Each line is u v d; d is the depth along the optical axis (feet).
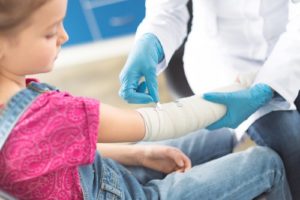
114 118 2.82
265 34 3.92
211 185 3.08
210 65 4.22
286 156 3.48
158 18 4.10
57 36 2.49
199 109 3.22
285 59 3.54
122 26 9.87
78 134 2.49
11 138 2.33
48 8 2.31
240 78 3.72
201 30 4.22
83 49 9.88
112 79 9.07
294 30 3.65
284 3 3.81
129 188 3.12
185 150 3.76
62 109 2.46
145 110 3.06
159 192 3.12
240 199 3.10
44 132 2.38
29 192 2.52
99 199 2.87
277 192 3.28
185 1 4.26
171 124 3.05
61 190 2.63
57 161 2.43
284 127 3.51
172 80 4.69
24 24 2.28
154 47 3.77
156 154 3.53
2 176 2.40
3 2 2.19
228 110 3.35
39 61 2.43
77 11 9.42
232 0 3.78
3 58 2.38
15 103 2.37
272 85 3.45
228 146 3.79
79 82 9.14
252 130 3.68
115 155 3.59
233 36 4.01
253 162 3.19
